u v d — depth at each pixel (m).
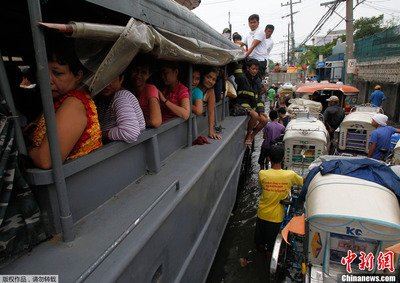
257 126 8.59
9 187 1.50
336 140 8.66
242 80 7.38
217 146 4.18
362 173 3.52
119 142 2.26
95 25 1.67
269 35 9.30
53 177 1.65
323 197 3.25
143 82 3.07
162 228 2.32
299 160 6.34
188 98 3.73
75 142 1.86
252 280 4.53
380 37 20.27
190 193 2.96
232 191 5.76
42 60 1.50
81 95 1.93
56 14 2.44
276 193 4.56
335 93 11.47
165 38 2.57
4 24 2.92
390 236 2.87
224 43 5.57
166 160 3.42
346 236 3.02
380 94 14.83
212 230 4.02
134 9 2.17
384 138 6.41
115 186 2.35
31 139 1.91
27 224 1.65
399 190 3.32
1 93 1.51
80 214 1.96
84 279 1.45
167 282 2.49
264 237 4.73
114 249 1.78
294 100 11.43
